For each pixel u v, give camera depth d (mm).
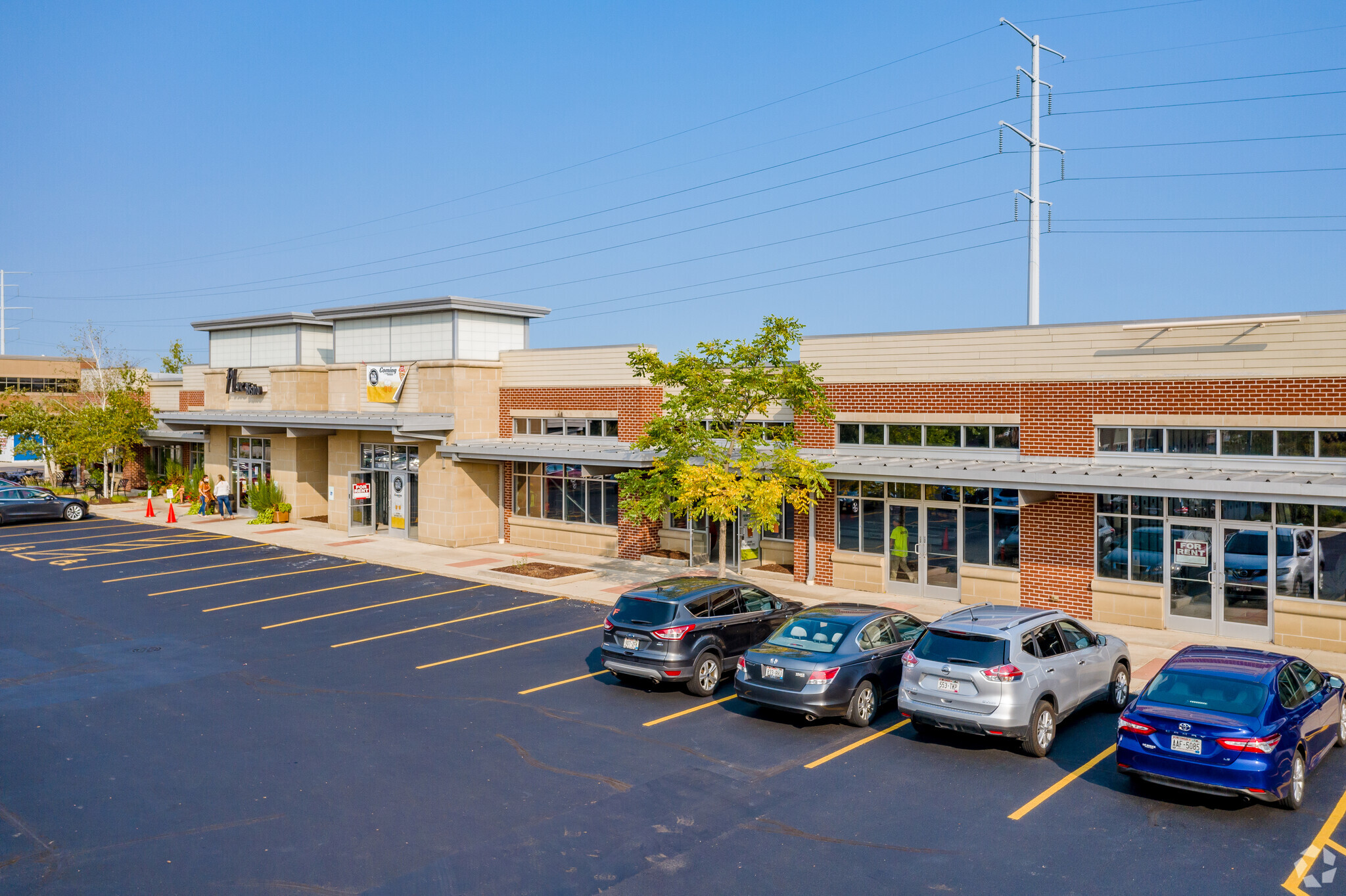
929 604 20797
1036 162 26703
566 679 15586
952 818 9891
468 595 22703
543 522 29547
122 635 18625
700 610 14750
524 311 31953
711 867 8797
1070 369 19234
